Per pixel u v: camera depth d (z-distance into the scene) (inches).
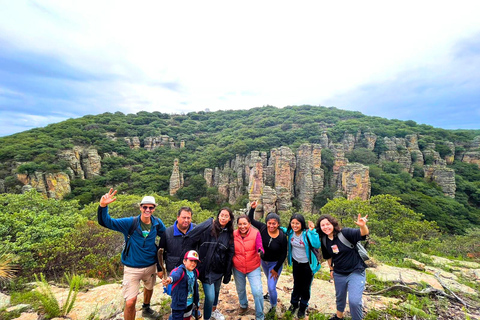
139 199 1380.4
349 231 211.9
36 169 2096.5
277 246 231.1
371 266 394.6
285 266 436.1
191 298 196.1
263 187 1996.8
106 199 195.9
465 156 2738.7
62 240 458.3
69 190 2206.0
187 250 207.6
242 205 2257.6
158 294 287.4
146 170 2844.5
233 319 231.8
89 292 298.7
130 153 3233.3
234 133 3873.0
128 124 4133.9
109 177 2541.8
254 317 233.8
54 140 2709.2
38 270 409.4
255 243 220.4
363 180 1847.9
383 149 2778.1
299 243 229.9
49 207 928.3
